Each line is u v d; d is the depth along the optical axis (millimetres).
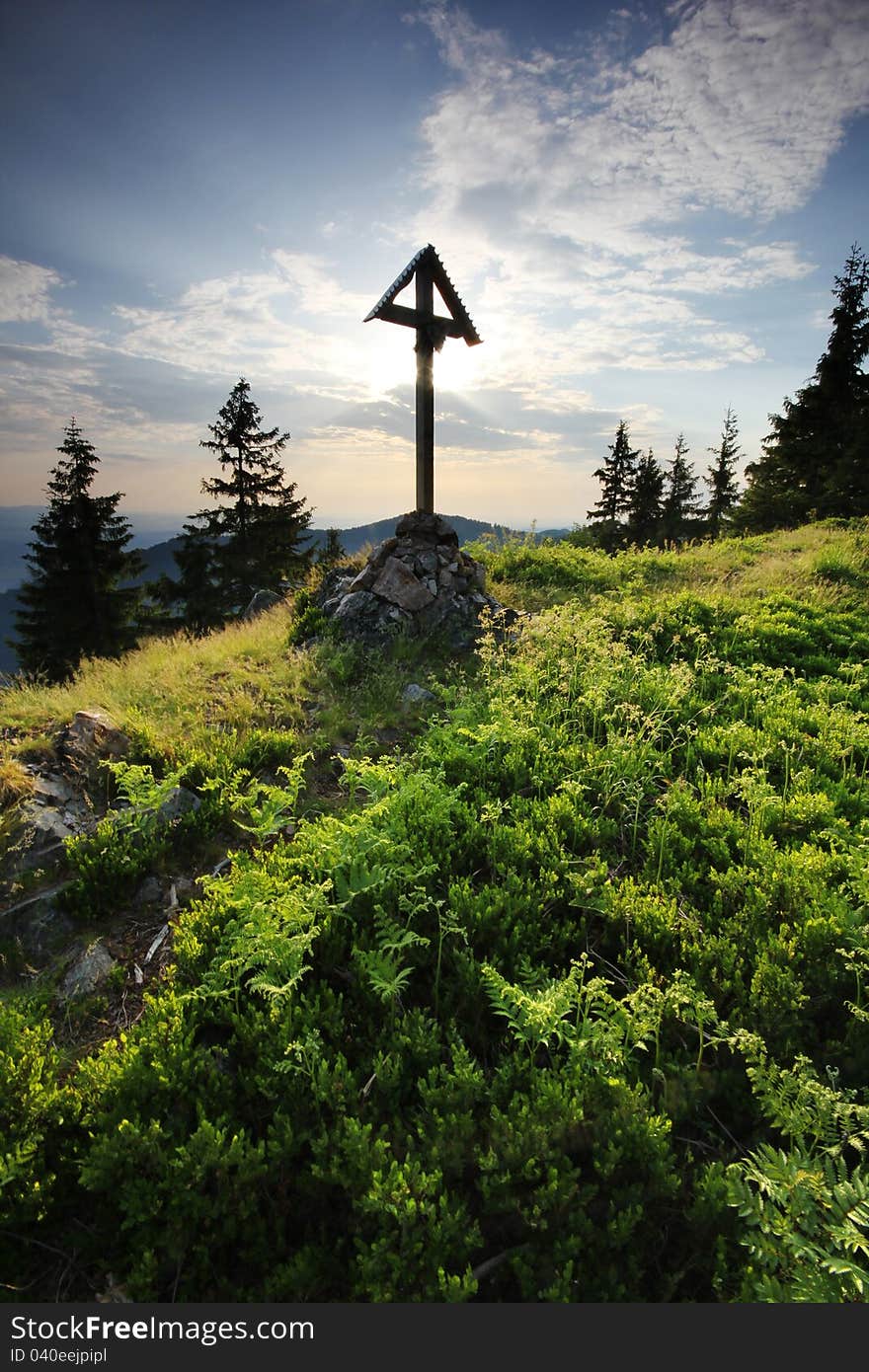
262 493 38594
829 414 34812
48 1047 4074
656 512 50906
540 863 5355
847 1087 3598
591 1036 3688
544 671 9164
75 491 33375
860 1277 2496
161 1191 3107
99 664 10312
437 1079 3656
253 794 6031
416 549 11625
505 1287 2887
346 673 9492
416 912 4660
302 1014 3945
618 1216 2936
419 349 11375
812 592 13266
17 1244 3057
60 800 6121
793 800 6172
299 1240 3121
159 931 5074
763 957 4184
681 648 10461
